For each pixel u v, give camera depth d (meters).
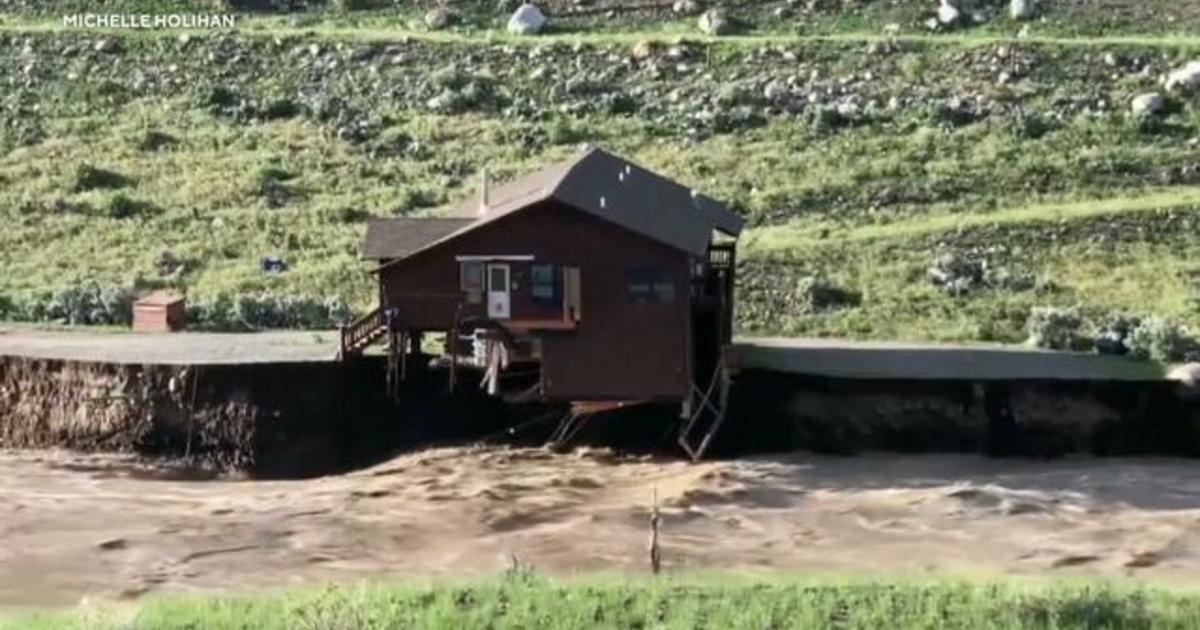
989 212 80.38
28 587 44.16
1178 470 57.31
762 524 50.50
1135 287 72.81
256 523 50.09
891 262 74.69
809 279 71.75
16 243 78.75
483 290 55.94
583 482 54.03
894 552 47.91
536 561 46.44
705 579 41.12
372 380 57.75
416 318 56.34
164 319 67.19
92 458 57.03
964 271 73.62
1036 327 66.12
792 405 58.44
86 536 48.59
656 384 55.59
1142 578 45.28
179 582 44.62
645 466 56.19
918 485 54.66
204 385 57.19
